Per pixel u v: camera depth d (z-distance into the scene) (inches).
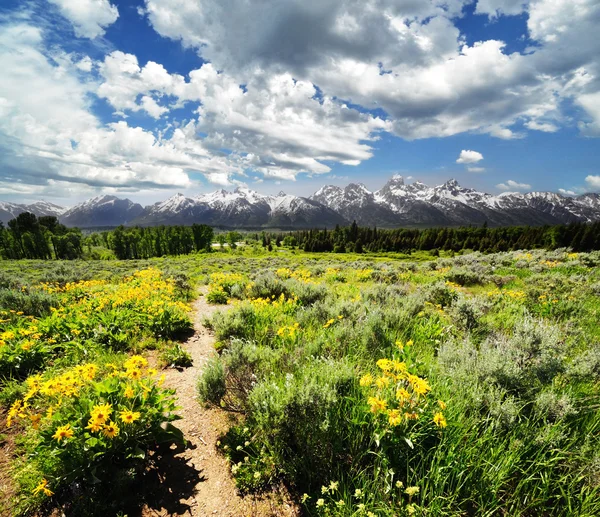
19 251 3272.6
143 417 126.4
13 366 184.4
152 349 251.9
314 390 120.3
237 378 169.8
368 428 116.4
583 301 296.4
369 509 93.8
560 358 154.8
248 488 113.0
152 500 107.9
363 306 277.1
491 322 252.4
